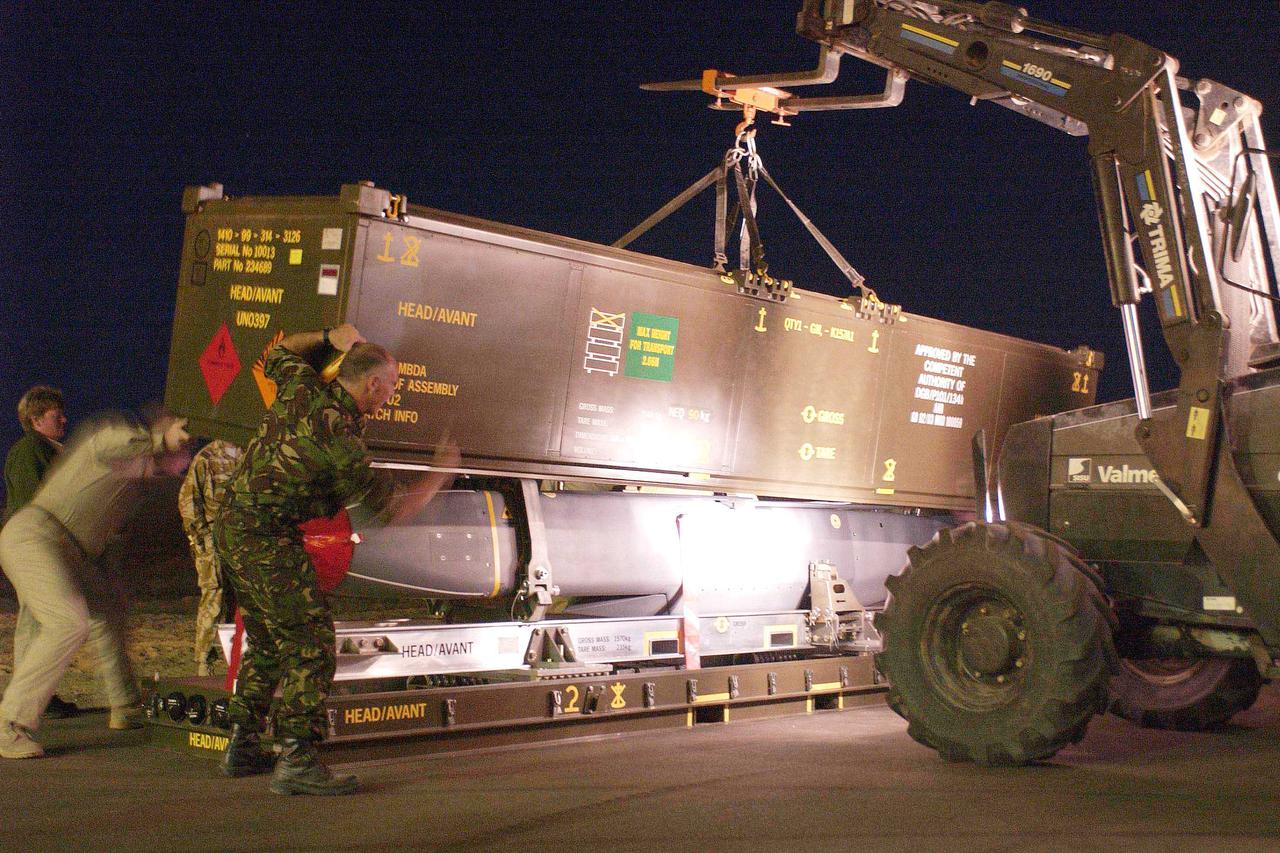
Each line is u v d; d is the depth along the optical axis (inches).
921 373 338.3
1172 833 176.7
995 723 229.3
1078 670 223.8
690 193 299.9
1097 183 237.8
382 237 227.6
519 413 253.4
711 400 289.0
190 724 227.3
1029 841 171.0
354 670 228.1
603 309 264.1
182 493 270.2
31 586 223.3
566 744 248.7
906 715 241.9
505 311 247.3
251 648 209.9
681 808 189.2
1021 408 371.2
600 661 267.6
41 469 253.8
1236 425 226.4
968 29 259.6
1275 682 381.7
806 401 309.9
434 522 249.4
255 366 237.9
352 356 202.5
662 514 291.7
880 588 343.9
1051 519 261.9
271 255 236.2
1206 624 251.0
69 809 183.6
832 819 182.9
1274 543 218.8
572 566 270.4
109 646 248.4
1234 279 252.8
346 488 200.5
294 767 195.2
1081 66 240.2
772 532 313.7
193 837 168.1
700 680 275.6
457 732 235.8
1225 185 259.9
